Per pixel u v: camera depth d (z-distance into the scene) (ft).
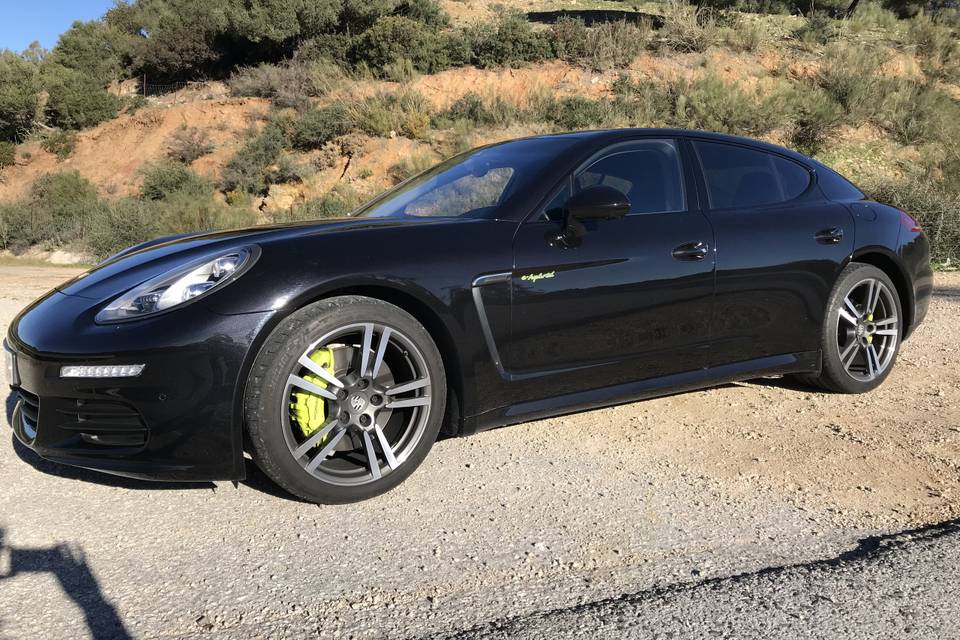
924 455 10.31
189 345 7.68
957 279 30.42
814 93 76.54
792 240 11.99
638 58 84.64
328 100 85.46
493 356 9.38
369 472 8.77
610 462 10.06
